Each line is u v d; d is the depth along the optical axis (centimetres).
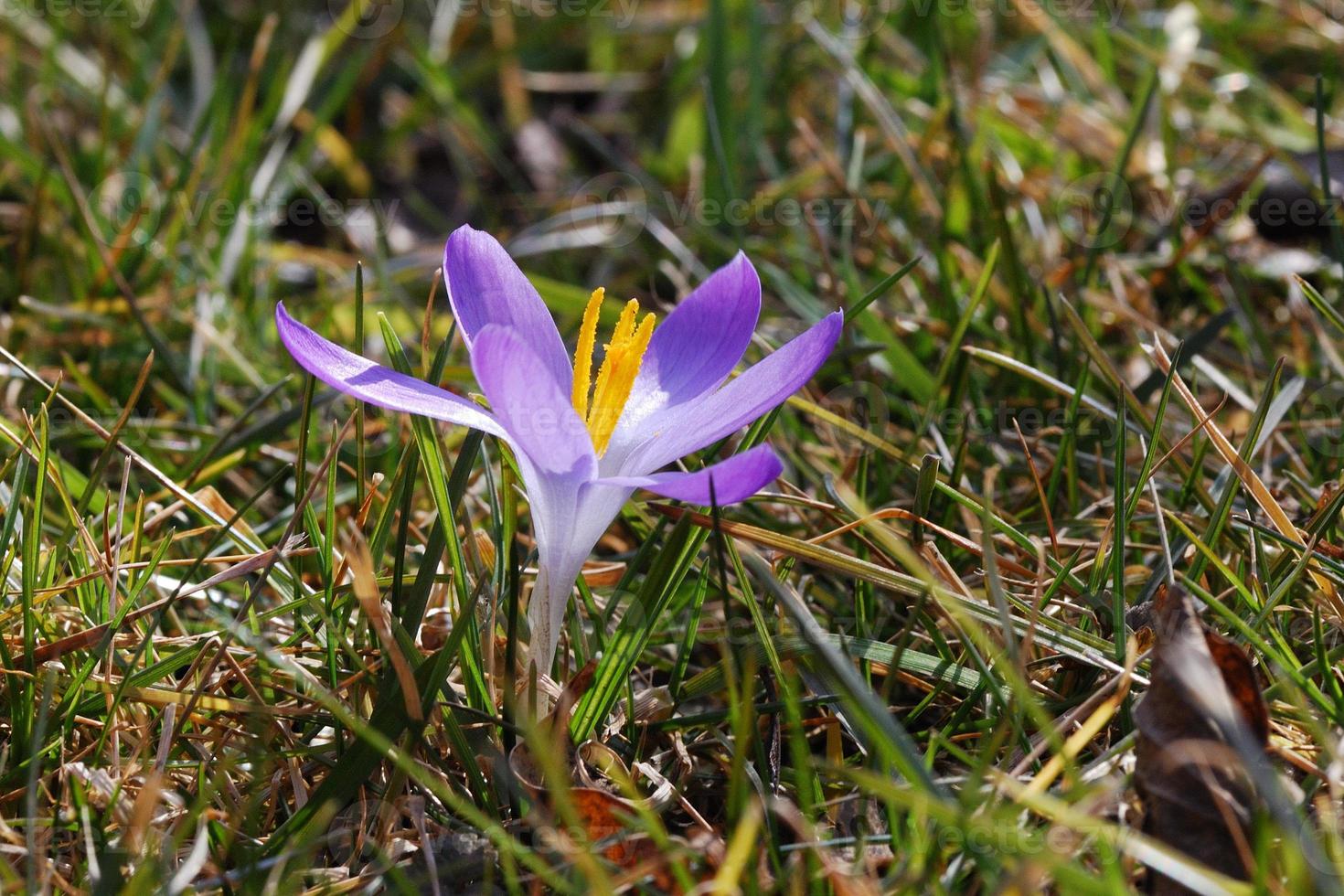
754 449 39
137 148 63
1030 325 52
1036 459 49
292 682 44
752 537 43
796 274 56
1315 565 44
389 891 41
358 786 42
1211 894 39
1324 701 42
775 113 73
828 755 43
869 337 51
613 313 54
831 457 50
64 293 56
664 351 43
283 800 43
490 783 42
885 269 56
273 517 49
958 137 55
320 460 49
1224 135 65
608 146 77
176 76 79
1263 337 50
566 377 43
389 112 78
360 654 44
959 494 44
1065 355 51
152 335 51
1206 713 41
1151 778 41
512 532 43
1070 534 47
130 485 49
